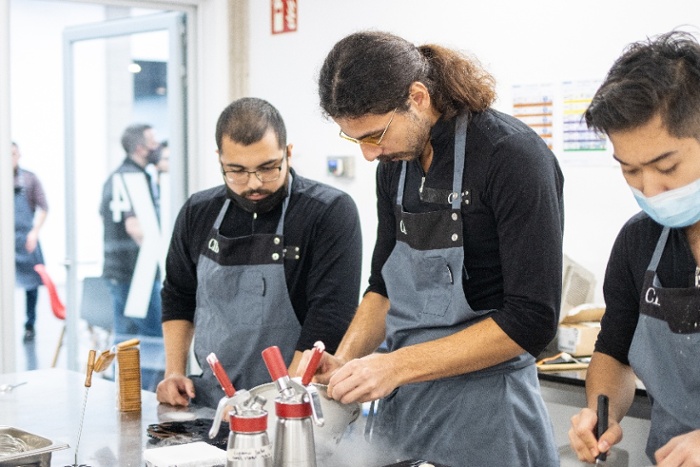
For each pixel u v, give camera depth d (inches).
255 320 95.8
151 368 182.2
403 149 70.0
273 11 172.1
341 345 82.1
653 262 66.9
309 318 93.3
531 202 68.0
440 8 145.9
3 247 154.0
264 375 96.4
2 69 151.8
